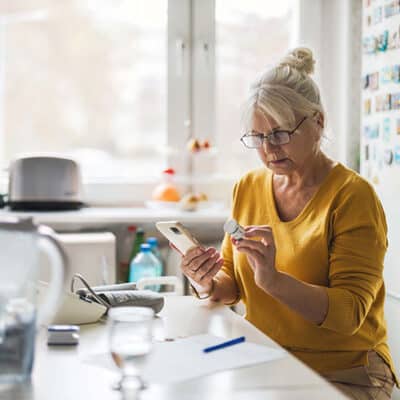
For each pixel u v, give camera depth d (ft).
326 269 5.79
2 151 9.77
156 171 9.95
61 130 9.84
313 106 5.78
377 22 7.67
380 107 7.61
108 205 9.78
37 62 9.73
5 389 3.59
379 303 5.99
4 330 3.62
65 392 3.54
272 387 3.65
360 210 5.71
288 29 9.89
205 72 9.84
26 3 9.64
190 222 9.32
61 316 4.97
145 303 5.33
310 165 6.03
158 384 3.68
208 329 4.91
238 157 9.96
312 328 5.77
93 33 9.75
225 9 9.82
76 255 8.22
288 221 6.13
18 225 3.63
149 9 9.76
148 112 9.89
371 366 5.78
